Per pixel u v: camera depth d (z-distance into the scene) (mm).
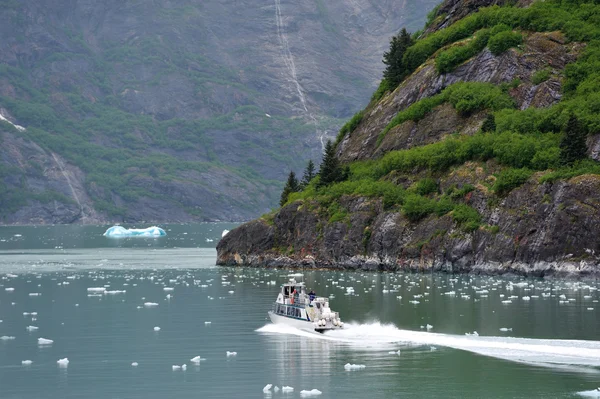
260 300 96312
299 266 140250
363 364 59094
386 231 129625
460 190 126625
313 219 142250
